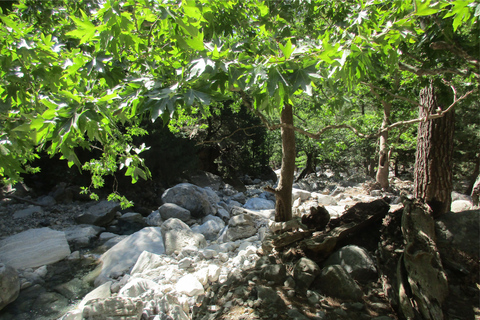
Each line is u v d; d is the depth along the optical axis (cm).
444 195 521
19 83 242
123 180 1325
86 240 884
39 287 629
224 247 693
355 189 1302
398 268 393
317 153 1628
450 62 381
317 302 376
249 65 180
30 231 838
